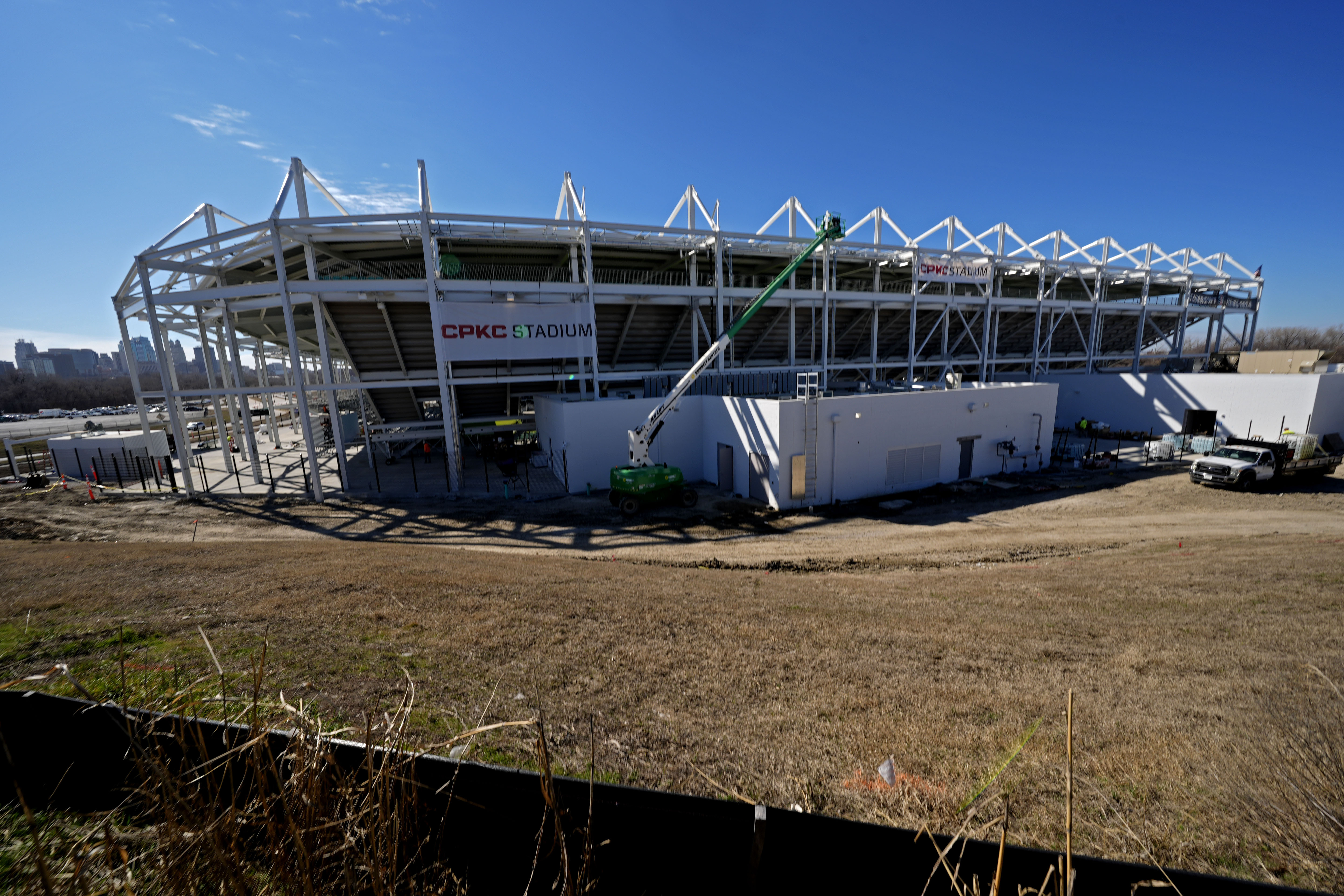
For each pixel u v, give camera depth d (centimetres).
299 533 1898
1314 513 1958
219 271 2764
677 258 3278
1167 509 2097
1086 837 346
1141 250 4888
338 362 5422
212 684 511
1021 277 4500
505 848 268
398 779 235
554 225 2575
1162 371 5256
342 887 219
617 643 745
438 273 2602
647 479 2145
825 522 2058
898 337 4234
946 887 238
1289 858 324
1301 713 537
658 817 259
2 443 4638
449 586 996
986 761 455
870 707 568
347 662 615
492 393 3625
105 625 704
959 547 1634
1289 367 4341
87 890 213
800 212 3284
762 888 251
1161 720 526
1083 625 874
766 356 3853
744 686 621
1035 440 2928
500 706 535
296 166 2378
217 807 226
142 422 3033
